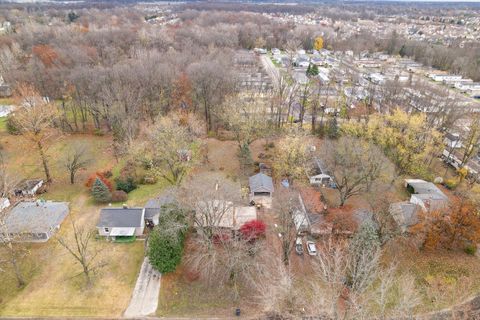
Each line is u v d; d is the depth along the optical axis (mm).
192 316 32625
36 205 43906
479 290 35188
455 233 39219
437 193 48656
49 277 36406
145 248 40375
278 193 46688
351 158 48625
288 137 53938
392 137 52844
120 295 34531
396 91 80812
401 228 40375
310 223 41875
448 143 64375
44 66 86125
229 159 59719
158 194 49906
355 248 34906
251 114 60375
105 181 50219
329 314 29609
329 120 69812
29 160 58562
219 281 36000
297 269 37469
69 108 76062
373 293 30312
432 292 34688
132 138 57188
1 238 36969
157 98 73438
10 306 33156
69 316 32312
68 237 41875
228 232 39312
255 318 32250
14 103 70062
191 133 57938
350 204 46531
